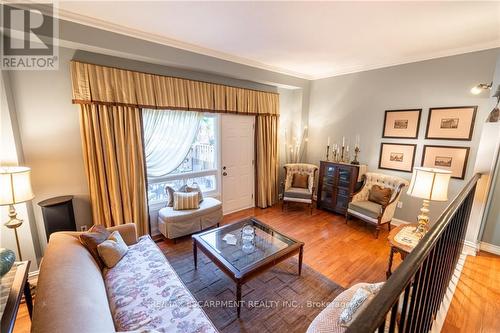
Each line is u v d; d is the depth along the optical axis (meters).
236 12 2.23
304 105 5.09
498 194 2.92
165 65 3.27
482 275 2.52
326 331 1.46
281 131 5.16
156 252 2.36
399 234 2.56
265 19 2.36
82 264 1.78
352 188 4.06
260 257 2.32
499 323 1.89
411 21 2.36
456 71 3.23
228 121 4.28
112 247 2.17
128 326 1.50
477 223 2.90
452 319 1.92
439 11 2.15
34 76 2.46
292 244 2.53
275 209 4.80
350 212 3.95
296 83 4.76
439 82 3.39
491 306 2.07
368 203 3.86
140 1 2.06
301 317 2.09
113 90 2.91
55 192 2.72
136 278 1.96
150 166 3.50
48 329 1.13
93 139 2.84
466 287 2.32
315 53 3.45
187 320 1.55
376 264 2.89
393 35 2.73
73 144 2.78
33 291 2.37
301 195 4.48
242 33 2.73
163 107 3.34
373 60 3.79
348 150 4.59
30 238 2.46
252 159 4.82
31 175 2.54
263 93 4.59
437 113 3.43
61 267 1.61
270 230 2.86
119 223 3.07
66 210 2.61
